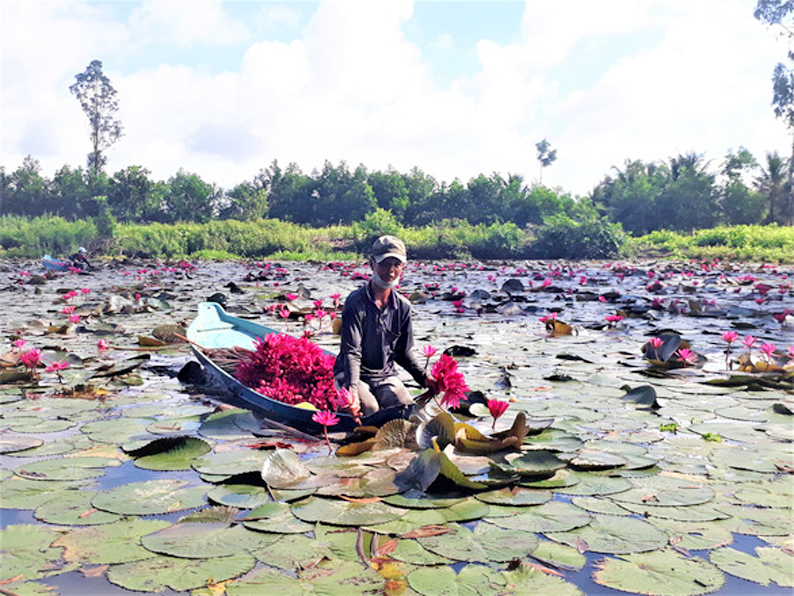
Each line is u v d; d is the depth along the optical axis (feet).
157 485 8.43
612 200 179.11
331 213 220.02
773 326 23.97
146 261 81.51
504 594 5.70
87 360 17.16
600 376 15.19
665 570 6.23
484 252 105.60
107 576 6.02
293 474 8.58
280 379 12.39
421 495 8.07
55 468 9.09
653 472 9.03
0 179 191.93
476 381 14.92
